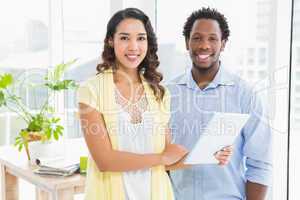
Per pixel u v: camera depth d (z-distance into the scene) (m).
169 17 2.18
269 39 1.73
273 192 1.70
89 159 1.62
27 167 2.28
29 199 3.12
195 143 1.72
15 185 2.56
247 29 1.78
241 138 1.71
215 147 1.57
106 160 1.54
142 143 1.60
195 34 1.70
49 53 3.21
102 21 3.23
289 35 1.68
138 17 1.60
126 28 1.58
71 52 3.26
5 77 2.43
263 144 1.68
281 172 1.70
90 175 1.61
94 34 3.25
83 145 2.82
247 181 1.73
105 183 1.58
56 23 3.21
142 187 1.60
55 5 3.20
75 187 2.08
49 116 3.14
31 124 2.40
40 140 2.34
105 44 1.63
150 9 2.46
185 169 1.75
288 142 1.68
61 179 2.04
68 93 3.15
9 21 3.11
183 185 1.77
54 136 2.34
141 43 1.59
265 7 1.73
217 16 1.69
